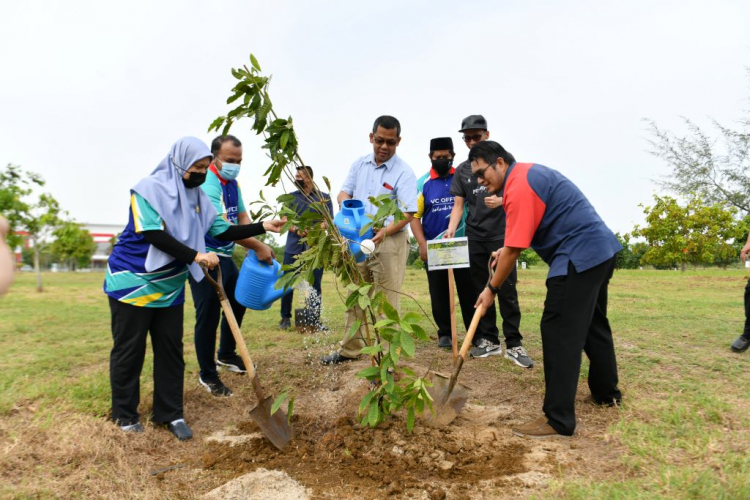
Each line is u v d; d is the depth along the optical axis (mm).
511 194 3295
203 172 3531
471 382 4430
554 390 3297
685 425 3268
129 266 3379
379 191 4684
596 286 3277
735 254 19094
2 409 3570
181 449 3377
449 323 5539
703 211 17953
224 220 4035
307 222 3518
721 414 3379
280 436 3332
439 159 5379
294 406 4039
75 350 5727
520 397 4062
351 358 5070
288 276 3564
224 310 3359
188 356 5457
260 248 4312
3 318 8359
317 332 6645
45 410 3594
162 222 3371
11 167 13430
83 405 3764
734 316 6980
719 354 4945
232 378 4707
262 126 3326
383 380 3012
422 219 5598
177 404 3600
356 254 3924
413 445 3199
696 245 18078
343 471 2971
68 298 12453
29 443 3086
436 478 2863
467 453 3109
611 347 3658
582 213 3295
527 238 3264
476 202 4973
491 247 4953
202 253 3385
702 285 12469
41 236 15203
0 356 5465
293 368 4938
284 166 3404
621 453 3004
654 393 3934
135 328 3422
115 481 2848
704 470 2643
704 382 4148
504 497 2604
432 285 5523
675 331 5941
